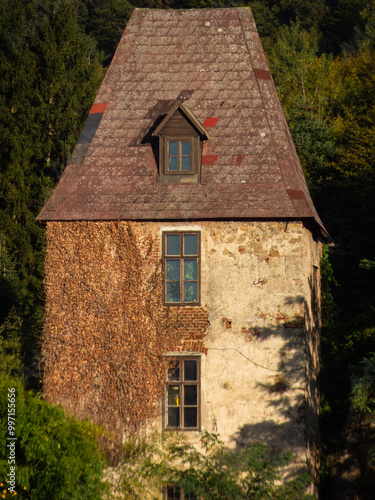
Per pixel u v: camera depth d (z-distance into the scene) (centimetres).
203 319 5144
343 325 7062
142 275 5188
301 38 14425
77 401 5050
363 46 14575
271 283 5153
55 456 3953
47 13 10606
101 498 4069
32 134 9706
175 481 4494
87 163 5547
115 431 4969
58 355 5134
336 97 12394
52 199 5419
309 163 10500
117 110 5725
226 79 5744
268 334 5109
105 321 5138
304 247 5253
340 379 6200
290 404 5028
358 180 9900
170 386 5112
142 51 5909
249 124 5556
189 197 5284
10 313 7800
